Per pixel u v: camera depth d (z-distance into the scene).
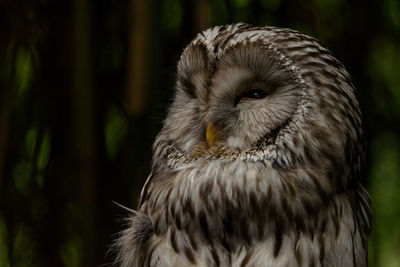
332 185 8.70
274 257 8.56
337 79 8.78
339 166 8.74
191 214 8.66
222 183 8.62
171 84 10.01
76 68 10.16
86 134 10.15
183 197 8.70
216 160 8.81
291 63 8.61
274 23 11.84
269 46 8.64
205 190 8.64
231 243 8.65
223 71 8.81
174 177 8.97
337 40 11.95
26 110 11.05
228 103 8.86
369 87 12.13
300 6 11.74
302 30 11.88
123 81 11.06
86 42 10.18
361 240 9.14
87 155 10.16
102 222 10.57
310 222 8.62
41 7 10.73
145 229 9.08
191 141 9.12
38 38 10.80
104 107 11.16
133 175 9.93
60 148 10.83
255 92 8.81
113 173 10.93
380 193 12.48
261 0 11.88
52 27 10.77
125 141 10.49
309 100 8.62
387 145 12.34
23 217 10.95
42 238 10.94
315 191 8.61
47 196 10.88
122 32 11.19
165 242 8.82
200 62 8.94
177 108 9.34
